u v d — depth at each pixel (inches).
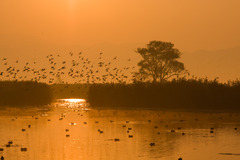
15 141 1277.1
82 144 1219.2
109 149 1137.4
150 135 1402.6
